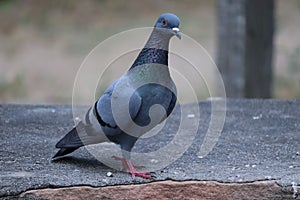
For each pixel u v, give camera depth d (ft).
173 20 30.55
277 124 41.78
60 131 39.78
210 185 30.32
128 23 132.87
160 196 30.35
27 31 129.49
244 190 30.42
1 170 31.37
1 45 121.90
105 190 29.86
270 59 61.41
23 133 39.01
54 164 32.63
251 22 59.88
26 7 141.18
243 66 60.59
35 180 29.81
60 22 134.51
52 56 114.01
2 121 41.98
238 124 41.81
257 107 46.73
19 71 107.45
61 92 98.17
